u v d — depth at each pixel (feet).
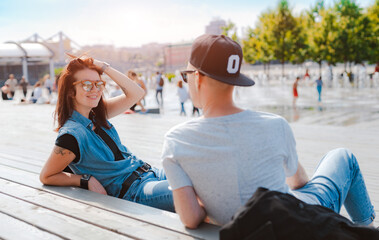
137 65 415.44
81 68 7.25
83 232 5.52
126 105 8.21
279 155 4.85
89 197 6.95
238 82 4.78
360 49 116.78
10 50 147.43
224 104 4.91
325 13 121.49
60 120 7.41
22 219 6.09
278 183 4.85
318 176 6.04
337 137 20.92
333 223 4.11
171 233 5.25
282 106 54.90
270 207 4.00
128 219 5.89
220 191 4.77
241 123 4.73
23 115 33.60
